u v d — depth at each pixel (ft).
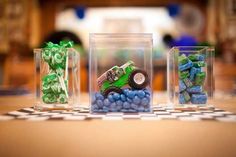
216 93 3.39
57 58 1.61
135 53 1.58
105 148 0.84
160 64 5.95
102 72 1.56
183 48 1.70
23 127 1.11
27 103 2.14
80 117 1.37
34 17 7.96
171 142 0.90
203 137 0.95
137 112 1.54
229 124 1.19
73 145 0.86
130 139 0.93
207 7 7.95
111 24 8.00
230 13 7.84
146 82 1.56
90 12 8.00
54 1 7.99
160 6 7.93
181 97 1.67
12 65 6.30
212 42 7.85
